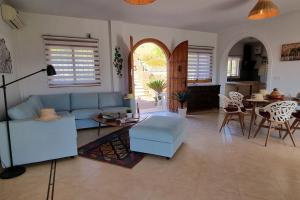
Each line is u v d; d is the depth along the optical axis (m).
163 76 8.09
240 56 8.21
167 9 4.14
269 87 5.15
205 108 6.28
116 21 4.98
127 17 4.69
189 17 4.76
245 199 1.92
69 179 2.31
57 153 2.70
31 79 4.39
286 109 3.16
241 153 2.98
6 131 2.44
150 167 2.57
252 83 7.25
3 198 1.97
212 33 6.54
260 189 2.08
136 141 2.92
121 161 2.74
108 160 2.78
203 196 1.97
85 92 4.83
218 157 2.84
